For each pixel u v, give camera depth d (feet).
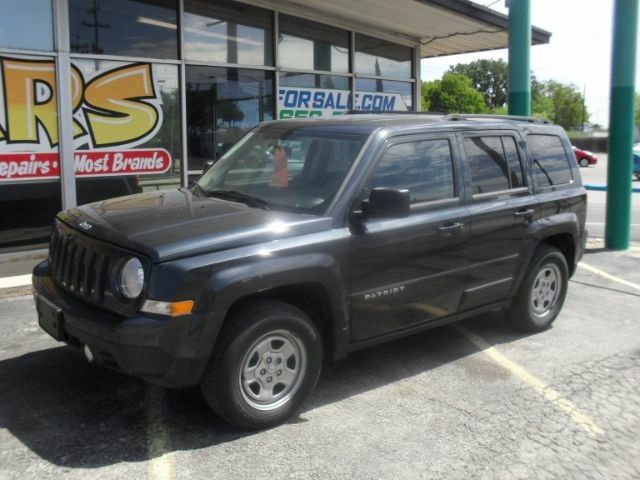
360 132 13.99
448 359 16.19
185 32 29.04
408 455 11.35
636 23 29.40
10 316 18.24
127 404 12.87
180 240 11.03
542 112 302.66
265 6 32.27
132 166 27.81
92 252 11.74
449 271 14.93
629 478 10.93
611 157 30.68
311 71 35.70
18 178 24.38
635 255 30.12
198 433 11.80
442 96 239.71
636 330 18.95
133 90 27.43
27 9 23.79
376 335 13.74
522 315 17.76
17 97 24.00
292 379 12.33
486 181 16.08
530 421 12.84
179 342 10.66
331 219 12.61
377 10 34.65
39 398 13.03
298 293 12.71
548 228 17.49
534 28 39.99
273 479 10.43
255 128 16.67
